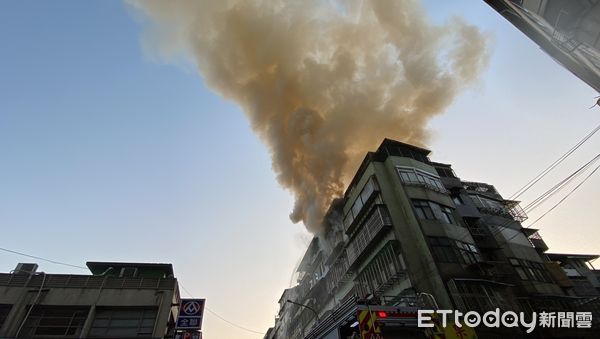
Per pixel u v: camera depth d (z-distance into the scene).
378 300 14.55
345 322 14.77
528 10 10.29
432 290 17.00
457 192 25.42
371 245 21.20
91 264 23.02
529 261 22.69
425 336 13.74
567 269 30.39
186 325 19.38
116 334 18.55
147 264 23.44
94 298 19.56
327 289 29.20
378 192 21.86
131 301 19.77
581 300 20.36
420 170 23.20
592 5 8.49
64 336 18.06
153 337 18.39
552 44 9.96
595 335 18.73
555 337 17.95
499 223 24.72
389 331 13.34
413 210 20.05
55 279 20.05
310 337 19.70
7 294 18.89
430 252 17.95
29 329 18.12
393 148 24.55
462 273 17.48
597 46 8.73
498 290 17.94
